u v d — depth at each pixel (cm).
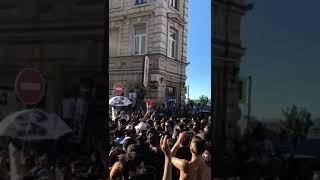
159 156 484
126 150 461
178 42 1738
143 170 454
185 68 1716
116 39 1833
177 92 1694
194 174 426
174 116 1005
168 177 448
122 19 1848
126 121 776
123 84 1738
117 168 440
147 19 1775
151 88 1694
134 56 1772
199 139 428
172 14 1739
